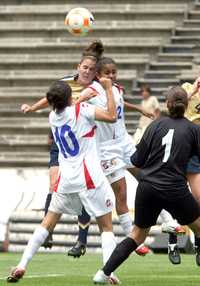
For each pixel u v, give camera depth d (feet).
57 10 246.68
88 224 119.03
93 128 91.76
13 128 219.41
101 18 242.99
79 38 241.14
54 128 92.02
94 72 107.14
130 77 224.74
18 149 216.54
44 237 92.68
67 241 157.48
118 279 95.81
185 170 88.17
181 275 104.63
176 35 236.22
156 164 87.86
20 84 234.38
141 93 212.23
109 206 91.86
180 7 240.32
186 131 87.86
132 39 234.58
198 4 243.60
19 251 160.25
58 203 92.43
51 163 120.67
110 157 109.40
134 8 242.37
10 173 184.34
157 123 88.69
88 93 94.99
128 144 111.86
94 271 111.34
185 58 228.22
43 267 117.50
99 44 109.29
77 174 91.04
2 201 163.73
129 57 232.32
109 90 91.35
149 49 232.94
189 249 140.26
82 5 247.09
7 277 97.76
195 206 88.28
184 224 89.35
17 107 228.43
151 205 87.97
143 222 88.43
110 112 91.04
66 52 238.68
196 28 235.61
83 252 119.24
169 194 87.15
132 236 89.10
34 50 240.32
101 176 91.56
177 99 88.53
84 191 90.99
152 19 240.94
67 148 91.35
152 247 143.43
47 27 244.63
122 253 88.84
